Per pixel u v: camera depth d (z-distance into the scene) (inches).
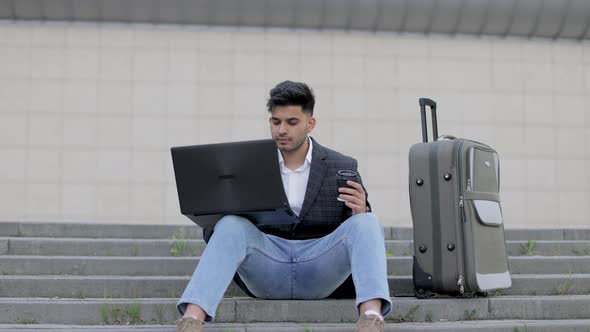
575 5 314.3
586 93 321.1
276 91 118.0
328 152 125.2
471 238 132.1
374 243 108.1
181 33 312.2
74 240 177.3
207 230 122.9
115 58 309.6
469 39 319.6
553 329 126.6
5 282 143.2
